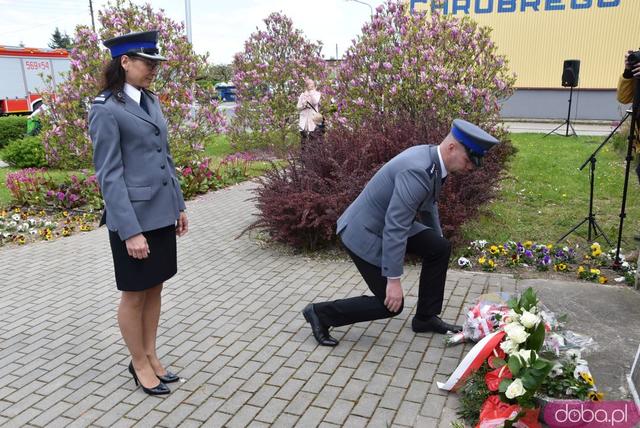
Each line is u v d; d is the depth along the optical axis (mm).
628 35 20078
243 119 13711
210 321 4176
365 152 6152
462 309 4168
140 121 2857
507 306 3498
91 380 3406
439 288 3656
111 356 3709
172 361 3578
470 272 4941
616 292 4309
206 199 8852
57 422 2982
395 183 3176
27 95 23797
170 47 9180
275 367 3467
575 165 10031
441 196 5605
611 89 20703
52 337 4023
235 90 13797
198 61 9641
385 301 3291
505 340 2900
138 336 3133
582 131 17094
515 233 6055
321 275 5113
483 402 2869
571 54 20922
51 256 6035
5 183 10211
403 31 8484
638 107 4406
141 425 2932
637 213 6754
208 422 2938
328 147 6586
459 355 3500
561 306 4078
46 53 24438
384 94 8195
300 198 5602
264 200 5969
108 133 2760
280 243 6074
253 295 4676
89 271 5488
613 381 3082
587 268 4930
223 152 13742
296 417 2953
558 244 5625
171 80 9484
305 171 6199
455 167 3150
